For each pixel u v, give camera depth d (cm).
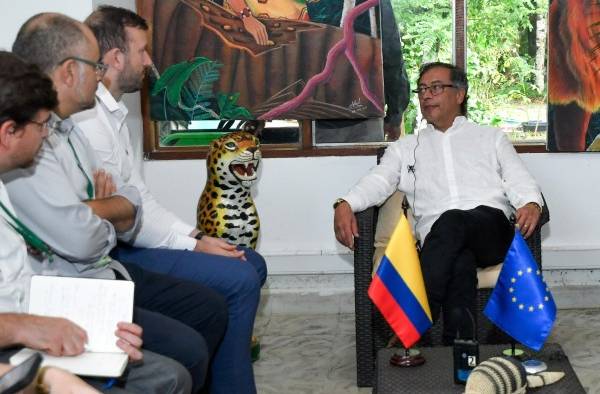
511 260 247
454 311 307
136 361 216
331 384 332
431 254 312
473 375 217
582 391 225
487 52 419
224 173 339
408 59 418
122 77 296
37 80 201
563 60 402
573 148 407
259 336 388
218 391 283
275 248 423
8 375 156
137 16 299
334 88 408
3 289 208
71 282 211
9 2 357
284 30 405
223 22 407
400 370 246
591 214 416
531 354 253
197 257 292
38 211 233
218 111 413
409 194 362
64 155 254
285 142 425
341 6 403
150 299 266
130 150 311
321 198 421
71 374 179
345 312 417
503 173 354
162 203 424
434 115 360
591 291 411
